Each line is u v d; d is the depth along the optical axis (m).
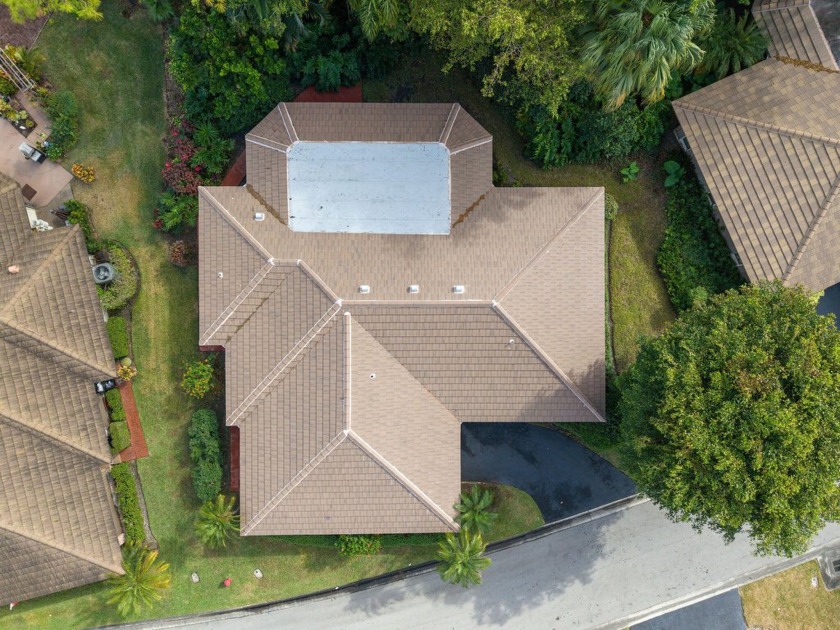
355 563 34.66
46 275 30.86
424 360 30.64
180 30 30.41
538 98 30.50
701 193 33.62
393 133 31.33
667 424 24.91
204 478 32.91
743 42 31.23
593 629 34.66
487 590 34.78
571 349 31.05
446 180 31.16
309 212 31.12
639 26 23.98
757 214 31.14
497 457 34.50
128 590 31.78
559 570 34.78
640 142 33.44
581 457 34.50
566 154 33.53
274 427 30.84
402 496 30.48
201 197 31.45
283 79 32.50
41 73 33.53
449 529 31.03
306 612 35.06
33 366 30.75
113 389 33.78
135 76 33.78
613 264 34.44
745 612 34.66
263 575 34.75
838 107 30.33
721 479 24.41
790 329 25.48
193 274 34.31
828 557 34.81
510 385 30.95
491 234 30.89
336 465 29.92
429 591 34.81
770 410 23.61
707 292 33.31
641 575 34.75
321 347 30.00
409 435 30.56
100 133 33.91
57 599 34.72
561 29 24.70
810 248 30.67
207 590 34.78
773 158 30.69
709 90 31.75
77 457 31.64
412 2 26.58
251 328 31.03
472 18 24.23
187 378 33.22
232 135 33.78
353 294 29.59
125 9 33.56
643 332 34.22
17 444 30.58
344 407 29.38
